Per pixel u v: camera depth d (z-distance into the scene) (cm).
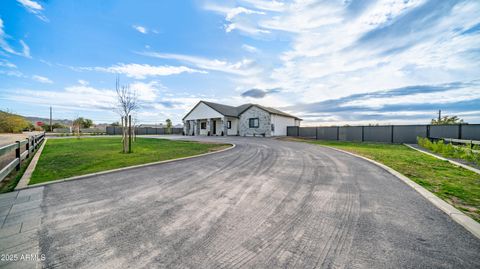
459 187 407
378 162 703
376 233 235
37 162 697
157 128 3969
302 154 920
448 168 600
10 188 415
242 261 186
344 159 782
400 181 470
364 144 1598
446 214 287
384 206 319
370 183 454
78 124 2223
